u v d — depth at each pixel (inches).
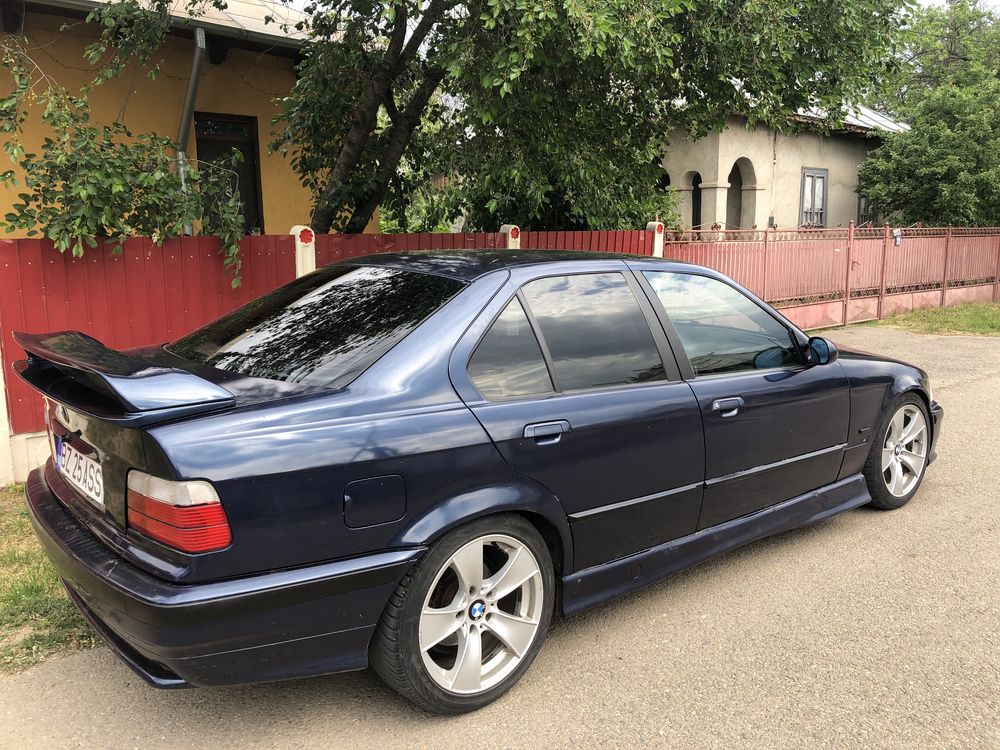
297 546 89.7
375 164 309.9
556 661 119.3
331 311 116.9
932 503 187.6
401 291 116.1
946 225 644.7
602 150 302.2
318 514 90.6
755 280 435.5
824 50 253.1
